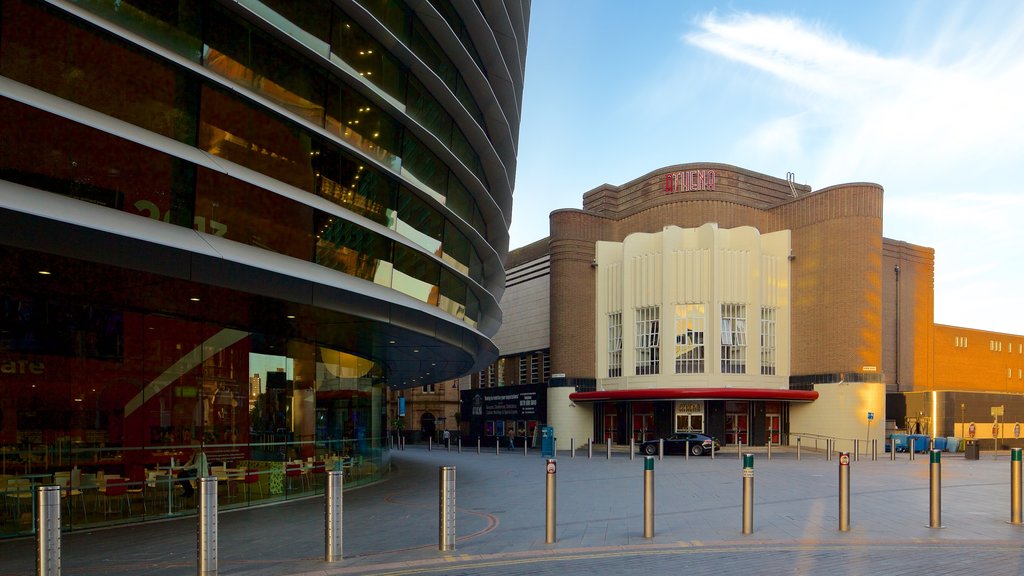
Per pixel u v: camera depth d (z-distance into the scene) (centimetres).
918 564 902
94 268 1127
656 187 5009
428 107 2045
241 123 1388
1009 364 6078
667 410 4575
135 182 1188
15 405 1307
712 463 3027
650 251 4759
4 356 1301
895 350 5181
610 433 4975
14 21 1058
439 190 2127
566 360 5069
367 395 2436
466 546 1056
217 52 1359
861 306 4334
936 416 4656
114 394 1463
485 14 2452
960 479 2139
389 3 1831
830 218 4488
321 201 1554
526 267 6019
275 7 1502
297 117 1488
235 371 1744
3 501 1214
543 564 926
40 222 1007
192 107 1295
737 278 4553
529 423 5672
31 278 1211
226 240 1328
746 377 4497
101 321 1456
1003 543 1038
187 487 1518
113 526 1344
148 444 1515
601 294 5109
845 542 1056
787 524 1238
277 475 1777
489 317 3142
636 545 1051
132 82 1200
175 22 1282
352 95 1689
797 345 4641
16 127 1045
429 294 2031
